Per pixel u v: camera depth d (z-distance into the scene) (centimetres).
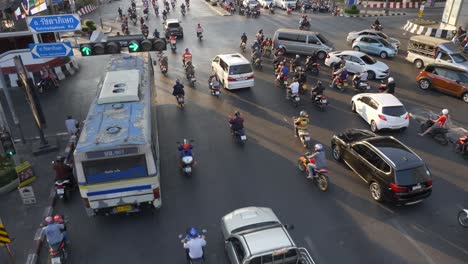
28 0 2080
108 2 5962
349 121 1900
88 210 1155
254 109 2041
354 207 1270
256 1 4653
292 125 1861
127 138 1114
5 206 1305
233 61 2223
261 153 1609
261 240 939
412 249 1088
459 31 3206
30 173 1400
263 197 1323
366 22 4134
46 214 1248
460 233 1150
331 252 1077
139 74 1548
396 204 1236
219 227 1182
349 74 2553
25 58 2378
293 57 2933
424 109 2039
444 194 1338
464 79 2108
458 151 1608
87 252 1095
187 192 1356
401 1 5006
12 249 1108
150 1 5859
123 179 1125
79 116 1978
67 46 1486
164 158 1579
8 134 1420
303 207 1270
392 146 1330
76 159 1075
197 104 2102
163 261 1058
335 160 1566
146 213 1253
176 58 2906
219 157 1580
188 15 4612
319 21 4191
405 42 3303
